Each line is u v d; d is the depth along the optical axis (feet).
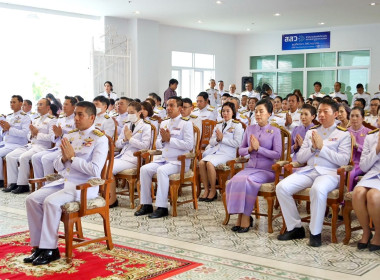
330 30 50.26
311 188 14.37
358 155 16.51
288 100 24.48
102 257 13.15
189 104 19.47
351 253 13.62
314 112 18.71
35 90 39.86
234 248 14.10
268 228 15.75
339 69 50.39
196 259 13.10
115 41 42.75
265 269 12.31
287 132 16.98
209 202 20.25
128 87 43.45
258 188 15.66
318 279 11.62
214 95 42.78
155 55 45.50
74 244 13.35
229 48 55.98
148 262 12.75
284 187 14.78
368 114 24.59
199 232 15.81
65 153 13.14
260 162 16.52
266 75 55.47
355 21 45.98
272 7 38.47
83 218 17.53
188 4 37.11
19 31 38.55
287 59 53.83
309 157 15.46
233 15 42.45
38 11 38.09
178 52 50.42
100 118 21.85
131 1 35.78
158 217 17.78
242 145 17.26
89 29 42.96
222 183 20.06
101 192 13.88
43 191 13.20
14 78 38.45
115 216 17.99
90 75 41.04
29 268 12.28
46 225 12.58
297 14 41.91
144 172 18.20
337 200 14.49
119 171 19.29
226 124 20.71
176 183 18.01
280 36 53.67
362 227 14.10
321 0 35.50
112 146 13.70
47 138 22.33
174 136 18.74
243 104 35.70
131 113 20.24
